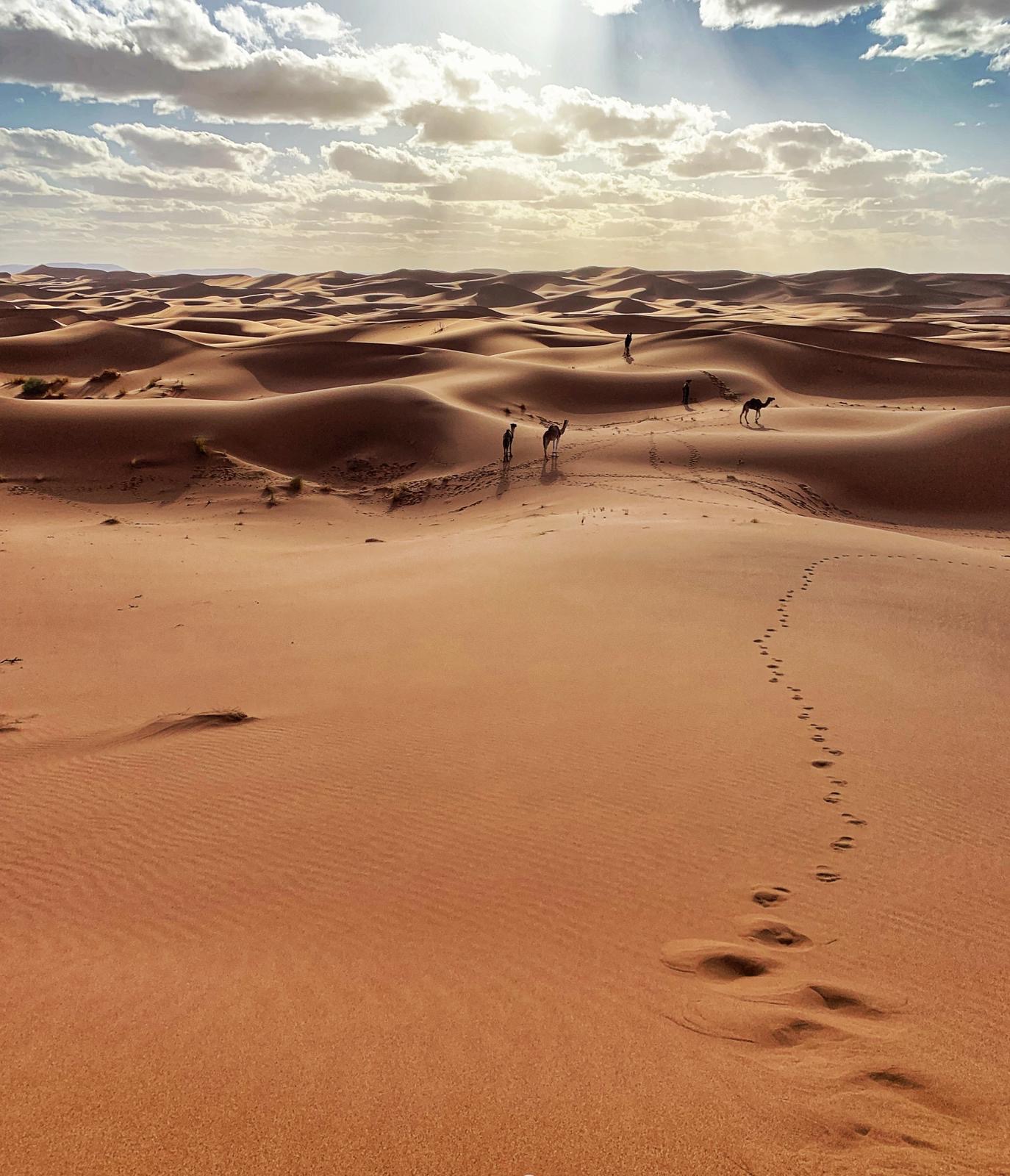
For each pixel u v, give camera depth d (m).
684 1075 4.03
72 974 5.13
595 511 29.95
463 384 58.00
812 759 8.89
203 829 7.54
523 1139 3.52
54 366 78.19
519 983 4.98
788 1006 4.74
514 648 13.27
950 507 37.38
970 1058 4.28
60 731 10.82
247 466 42.12
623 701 10.70
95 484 40.03
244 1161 3.36
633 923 5.79
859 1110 3.78
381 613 16.11
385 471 42.97
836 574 17.67
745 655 12.59
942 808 7.77
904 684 11.41
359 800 8.05
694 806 7.79
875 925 5.80
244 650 14.34
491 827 7.39
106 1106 3.71
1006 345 101.44
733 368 69.50
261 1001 4.73
